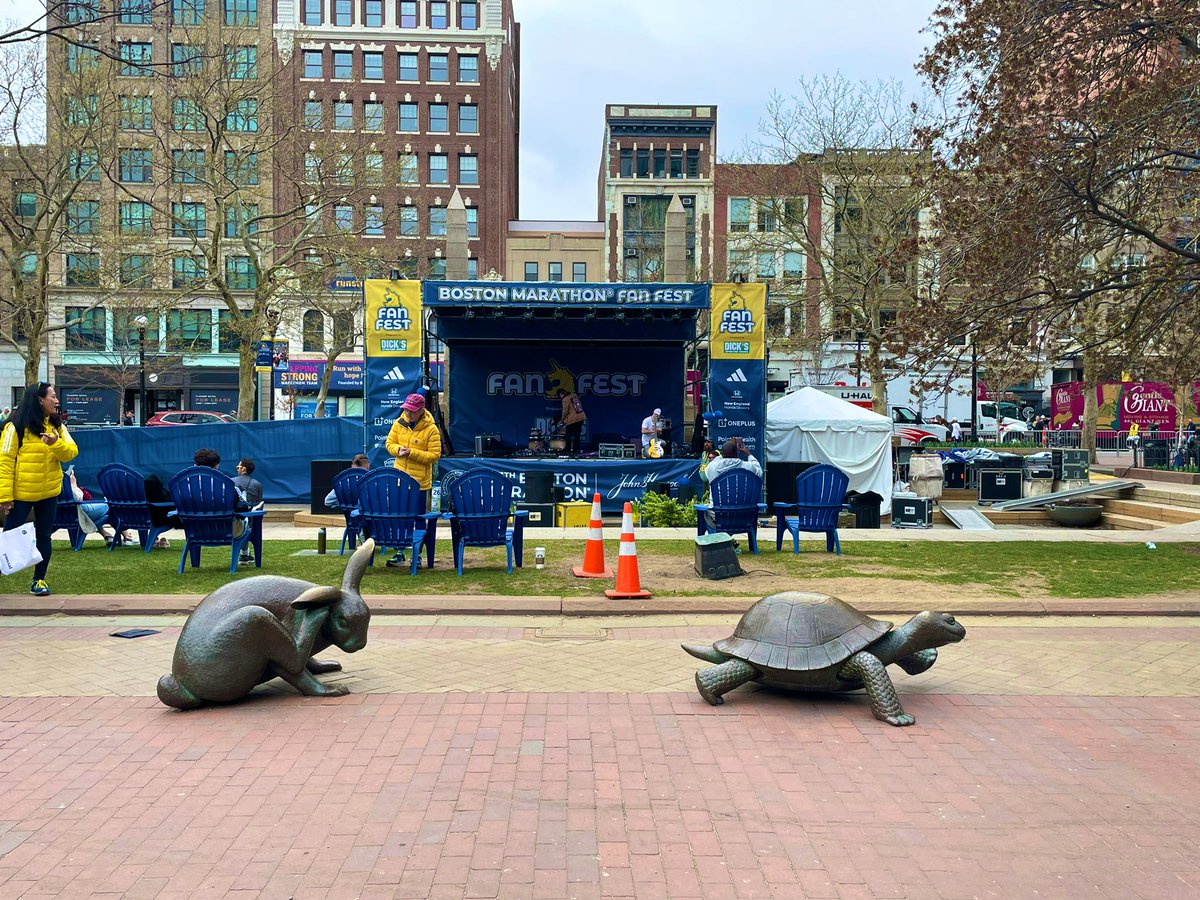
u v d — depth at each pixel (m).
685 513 15.60
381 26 52.38
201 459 9.58
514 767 4.27
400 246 42.78
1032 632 7.21
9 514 7.86
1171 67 11.19
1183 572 9.76
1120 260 14.46
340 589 5.63
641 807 3.84
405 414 10.29
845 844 3.51
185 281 31.80
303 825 3.64
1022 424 41.75
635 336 21.16
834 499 11.06
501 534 9.55
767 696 5.48
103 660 6.19
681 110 56.25
